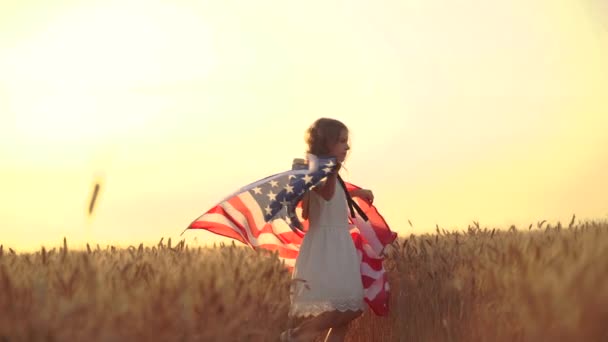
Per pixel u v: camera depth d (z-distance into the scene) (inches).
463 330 177.8
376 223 222.7
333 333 206.4
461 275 180.9
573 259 125.0
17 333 108.8
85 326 110.7
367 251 219.9
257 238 215.3
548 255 135.1
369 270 218.1
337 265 199.8
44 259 145.0
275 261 182.1
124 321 113.8
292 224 203.0
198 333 124.8
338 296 197.9
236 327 135.3
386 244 221.1
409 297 219.5
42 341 108.1
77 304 111.3
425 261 210.1
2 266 125.0
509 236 196.4
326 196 201.2
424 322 208.8
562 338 117.7
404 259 223.0
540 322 120.8
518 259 137.3
